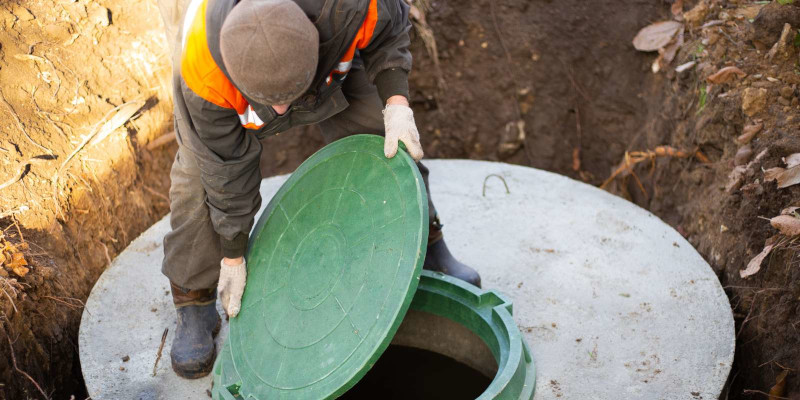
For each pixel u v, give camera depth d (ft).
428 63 13.87
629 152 12.30
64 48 9.95
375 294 5.92
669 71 11.07
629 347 7.27
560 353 7.24
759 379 7.40
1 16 9.75
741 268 8.15
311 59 4.71
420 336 8.23
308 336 6.35
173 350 7.21
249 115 5.72
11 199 8.18
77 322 8.21
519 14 13.23
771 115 8.51
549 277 8.34
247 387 6.55
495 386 6.09
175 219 6.82
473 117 14.14
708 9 10.53
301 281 6.72
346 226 6.60
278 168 13.79
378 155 6.54
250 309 7.02
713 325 7.48
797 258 7.12
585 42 12.78
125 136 9.91
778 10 9.18
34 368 7.28
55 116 9.31
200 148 5.88
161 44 10.96
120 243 9.55
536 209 9.61
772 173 7.66
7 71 9.30
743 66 9.22
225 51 4.63
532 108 13.62
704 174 9.68
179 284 7.13
